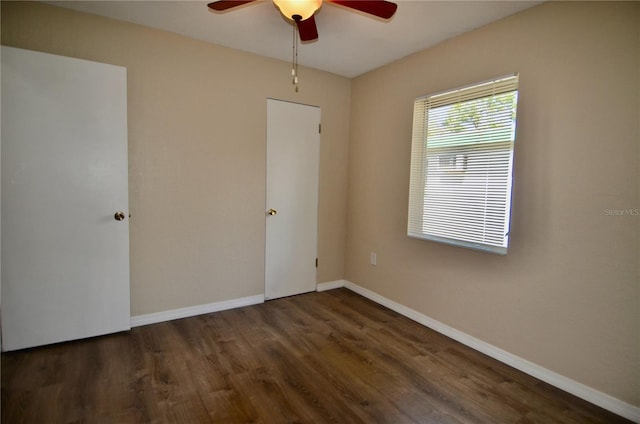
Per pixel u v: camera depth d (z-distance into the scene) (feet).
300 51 9.98
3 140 7.03
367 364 7.50
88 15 8.02
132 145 8.68
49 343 7.80
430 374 7.17
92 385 6.45
